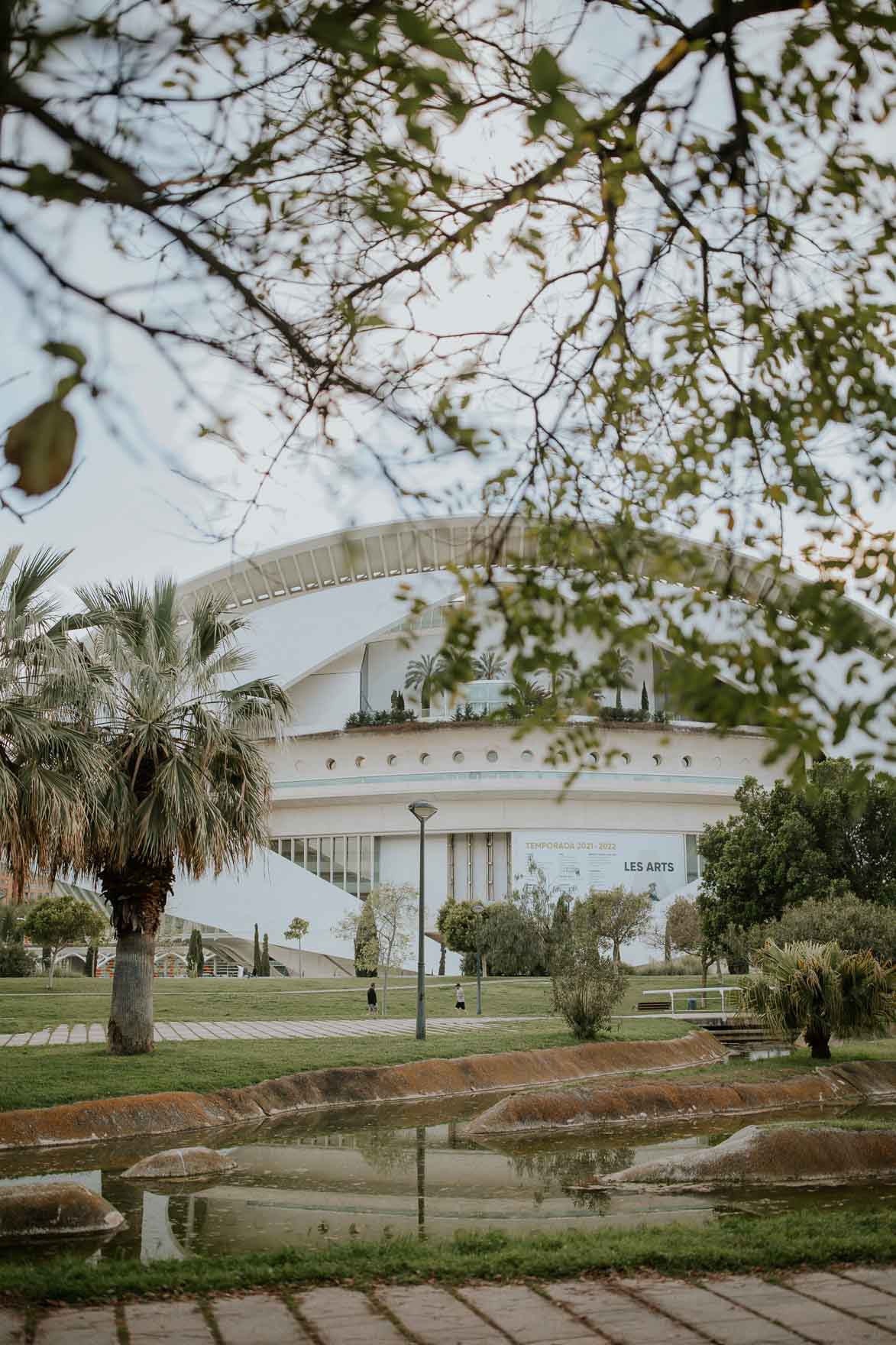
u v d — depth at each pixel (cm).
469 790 6303
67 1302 537
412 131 263
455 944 5025
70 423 213
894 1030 2456
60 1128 1191
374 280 355
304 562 7131
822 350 407
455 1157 1089
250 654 1825
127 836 1609
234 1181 949
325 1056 1738
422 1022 2106
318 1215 807
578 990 2117
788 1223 693
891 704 305
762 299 422
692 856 6412
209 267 283
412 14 231
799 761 315
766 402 410
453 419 354
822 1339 468
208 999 3066
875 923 2178
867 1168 962
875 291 426
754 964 2125
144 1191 903
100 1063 1552
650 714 6469
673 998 3141
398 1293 549
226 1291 555
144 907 1691
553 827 6338
